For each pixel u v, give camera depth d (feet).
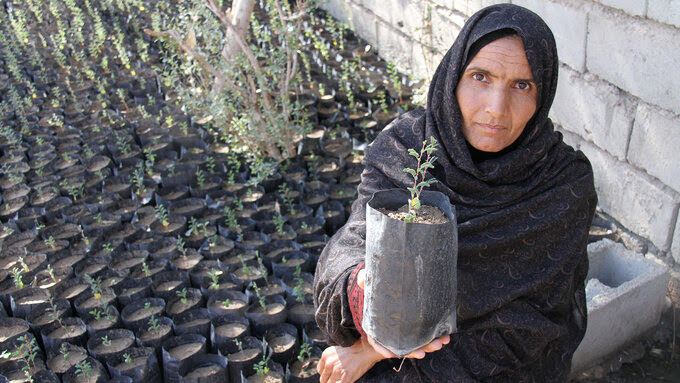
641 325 10.08
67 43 22.31
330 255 5.43
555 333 5.68
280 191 13.84
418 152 5.67
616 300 9.43
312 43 22.07
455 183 5.52
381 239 4.11
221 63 13.44
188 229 12.81
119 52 20.77
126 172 14.71
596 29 11.46
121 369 9.39
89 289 11.05
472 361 5.49
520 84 5.18
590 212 5.90
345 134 15.92
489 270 5.58
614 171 11.85
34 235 12.73
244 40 13.29
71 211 13.37
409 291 4.16
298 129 14.26
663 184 10.76
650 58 10.34
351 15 22.94
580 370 9.68
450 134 5.48
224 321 10.33
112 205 13.43
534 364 5.91
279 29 13.82
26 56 21.61
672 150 10.33
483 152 5.67
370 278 4.29
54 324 10.36
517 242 5.55
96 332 10.14
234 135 14.37
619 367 9.84
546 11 12.80
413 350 4.42
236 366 9.41
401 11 19.45
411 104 17.34
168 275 11.35
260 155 14.28
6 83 19.44
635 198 11.41
